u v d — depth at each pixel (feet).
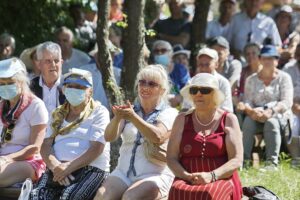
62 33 47.93
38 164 32.50
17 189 31.42
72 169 30.19
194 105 29.09
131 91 37.37
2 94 31.94
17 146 32.58
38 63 36.37
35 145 32.17
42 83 36.04
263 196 28.84
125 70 37.63
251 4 55.98
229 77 47.29
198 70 41.37
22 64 32.65
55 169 30.30
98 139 30.63
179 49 53.47
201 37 51.26
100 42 37.09
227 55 47.55
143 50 37.70
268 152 42.27
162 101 30.25
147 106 30.12
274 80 43.91
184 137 28.71
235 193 27.78
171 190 27.55
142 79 29.91
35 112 32.35
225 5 56.80
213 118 28.68
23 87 32.50
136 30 37.40
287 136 43.21
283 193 35.83
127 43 37.50
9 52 47.29
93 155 30.42
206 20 51.29
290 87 43.83
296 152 43.55
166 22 57.36
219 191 27.02
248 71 47.37
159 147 29.50
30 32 52.13
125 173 29.84
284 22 58.18
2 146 32.68
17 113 32.37
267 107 43.19
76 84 30.40
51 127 31.42
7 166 31.58
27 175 31.96
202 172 27.96
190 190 27.14
